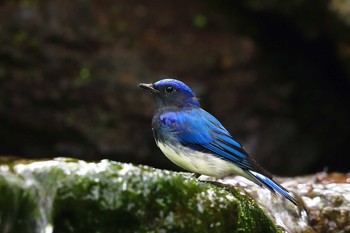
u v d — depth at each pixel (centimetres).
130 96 1562
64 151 1553
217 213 614
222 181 856
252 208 685
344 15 1445
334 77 1681
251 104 1611
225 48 1670
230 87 1620
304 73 1677
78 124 1541
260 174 793
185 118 834
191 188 614
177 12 1725
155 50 1638
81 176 587
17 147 1566
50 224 580
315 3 1510
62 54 1581
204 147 818
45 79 1559
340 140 1667
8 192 607
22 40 1574
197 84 1608
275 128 1608
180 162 844
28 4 1622
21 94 1548
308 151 1639
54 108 1552
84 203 580
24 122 1543
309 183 952
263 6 1619
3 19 1588
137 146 1548
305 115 1647
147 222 589
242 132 1595
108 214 582
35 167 613
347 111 1670
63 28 1603
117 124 1549
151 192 593
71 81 1562
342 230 851
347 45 1472
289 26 1669
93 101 1556
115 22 1659
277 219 800
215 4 1747
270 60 1677
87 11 1641
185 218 600
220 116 1594
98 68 1584
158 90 874
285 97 1639
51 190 589
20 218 604
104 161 615
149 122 1552
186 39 1677
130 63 1603
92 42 1612
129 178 593
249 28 1716
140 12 1702
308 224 845
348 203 873
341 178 1041
